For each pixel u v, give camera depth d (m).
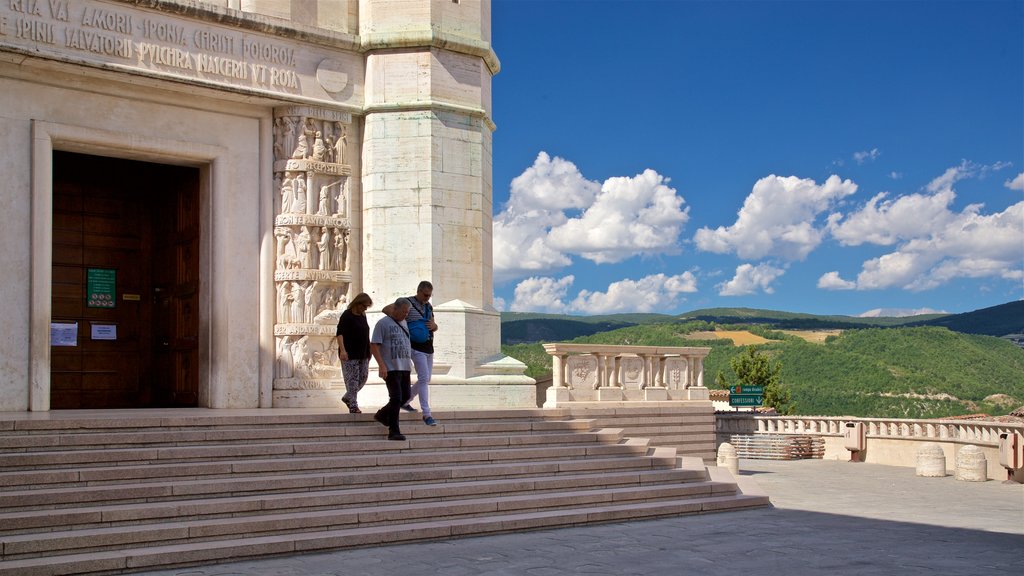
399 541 10.73
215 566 9.52
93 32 14.62
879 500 16.27
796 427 31.23
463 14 17.81
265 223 16.69
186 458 11.34
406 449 12.88
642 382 20.14
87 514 9.70
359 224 17.55
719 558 9.91
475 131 17.83
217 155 16.27
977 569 9.47
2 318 14.12
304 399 16.56
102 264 17.55
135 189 18.02
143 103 15.58
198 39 15.69
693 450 20.34
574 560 9.75
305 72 16.89
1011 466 19.81
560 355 18.92
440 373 16.75
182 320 17.17
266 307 16.61
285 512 10.80
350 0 17.61
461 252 17.50
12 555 9.01
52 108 14.70
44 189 14.49
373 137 17.38
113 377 17.50
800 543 10.93
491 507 11.81
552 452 13.73
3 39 13.83
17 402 14.20
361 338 13.75
